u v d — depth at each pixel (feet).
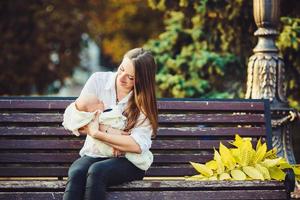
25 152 19.34
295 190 19.97
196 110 20.04
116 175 16.85
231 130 19.93
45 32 54.70
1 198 16.97
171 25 31.71
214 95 29.81
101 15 56.44
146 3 53.67
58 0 56.08
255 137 20.06
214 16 29.01
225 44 29.71
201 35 30.27
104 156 17.47
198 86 29.86
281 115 21.58
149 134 17.61
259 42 22.21
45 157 19.25
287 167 17.95
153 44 32.04
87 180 16.48
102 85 17.84
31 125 19.62
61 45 57.00
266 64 21.91
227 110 20.11
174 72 30.83
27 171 19.19
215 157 18.34
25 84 53.11
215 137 19.90
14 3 53.42
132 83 17.58
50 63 55.31
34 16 54.08
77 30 57.00
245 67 29.58
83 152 17.81
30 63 53.52
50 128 19.47
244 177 17.69
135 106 17.65
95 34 59.11
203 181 17.33
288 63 28.37
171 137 19.79
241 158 18.12
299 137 23.24
